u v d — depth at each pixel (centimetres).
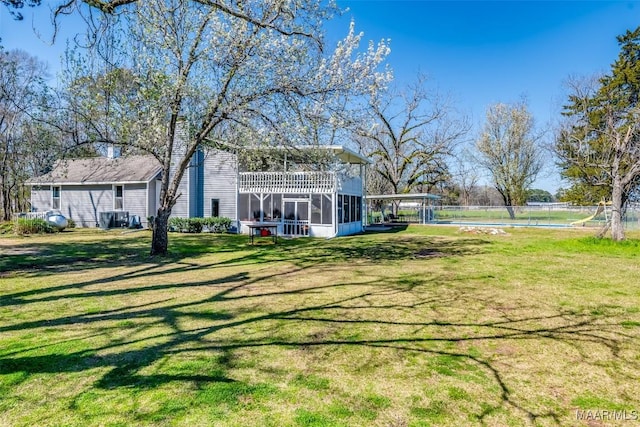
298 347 423
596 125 1628
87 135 1077
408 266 998
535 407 300
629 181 1472
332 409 294
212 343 432
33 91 2067
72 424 271
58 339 440
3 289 705
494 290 712
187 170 2166
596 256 1175
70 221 2291
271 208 2048
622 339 453
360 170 2486
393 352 412
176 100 998
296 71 969
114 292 685
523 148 3528
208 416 282
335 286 746
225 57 967
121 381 337
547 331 482
